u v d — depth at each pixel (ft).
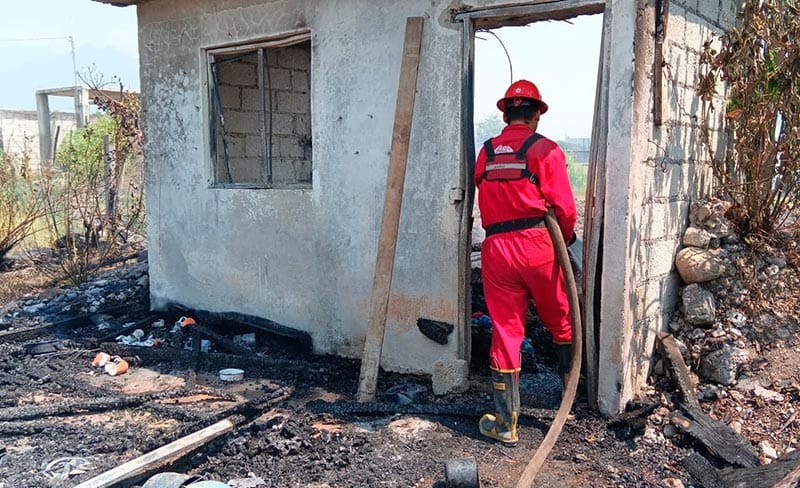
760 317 14.60
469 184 14.49
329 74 16.67
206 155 20.02
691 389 13.20
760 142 15.37
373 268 16.40
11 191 29.96
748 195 15.49
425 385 15.47
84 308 22.33
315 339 17.85
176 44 20.25
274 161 22.71
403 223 15.64
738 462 11.32
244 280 19.35
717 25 15.80
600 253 13.09
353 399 14.78
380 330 14.56
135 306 22.29
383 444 12.47
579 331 12.28
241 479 11.29
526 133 12.46
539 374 15.92
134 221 32.01
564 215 12.23
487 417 12.69
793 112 14.82
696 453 11.62
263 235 18.67
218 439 12.32
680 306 15.08
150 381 16.48
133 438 12.91
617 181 12.43
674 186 14.42
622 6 12.11
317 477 11.34
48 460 12.11
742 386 13.52
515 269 12.31
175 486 10.30
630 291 12.75
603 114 12.55
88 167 29.66
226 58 20.10
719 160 16.94
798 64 14.47
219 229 19.81
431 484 11.07
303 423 13.21
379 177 15.99
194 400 14.94
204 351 18.42
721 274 14.74
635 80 12.09
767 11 14.61
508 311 12.60
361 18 15.89
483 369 15.94
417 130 15.16
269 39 18.13
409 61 14.55
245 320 19.36
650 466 11.55
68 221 26.86
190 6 19.69
